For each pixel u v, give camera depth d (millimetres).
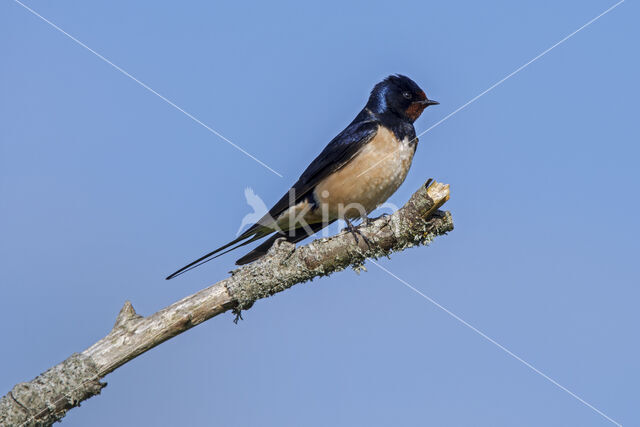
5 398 8109
